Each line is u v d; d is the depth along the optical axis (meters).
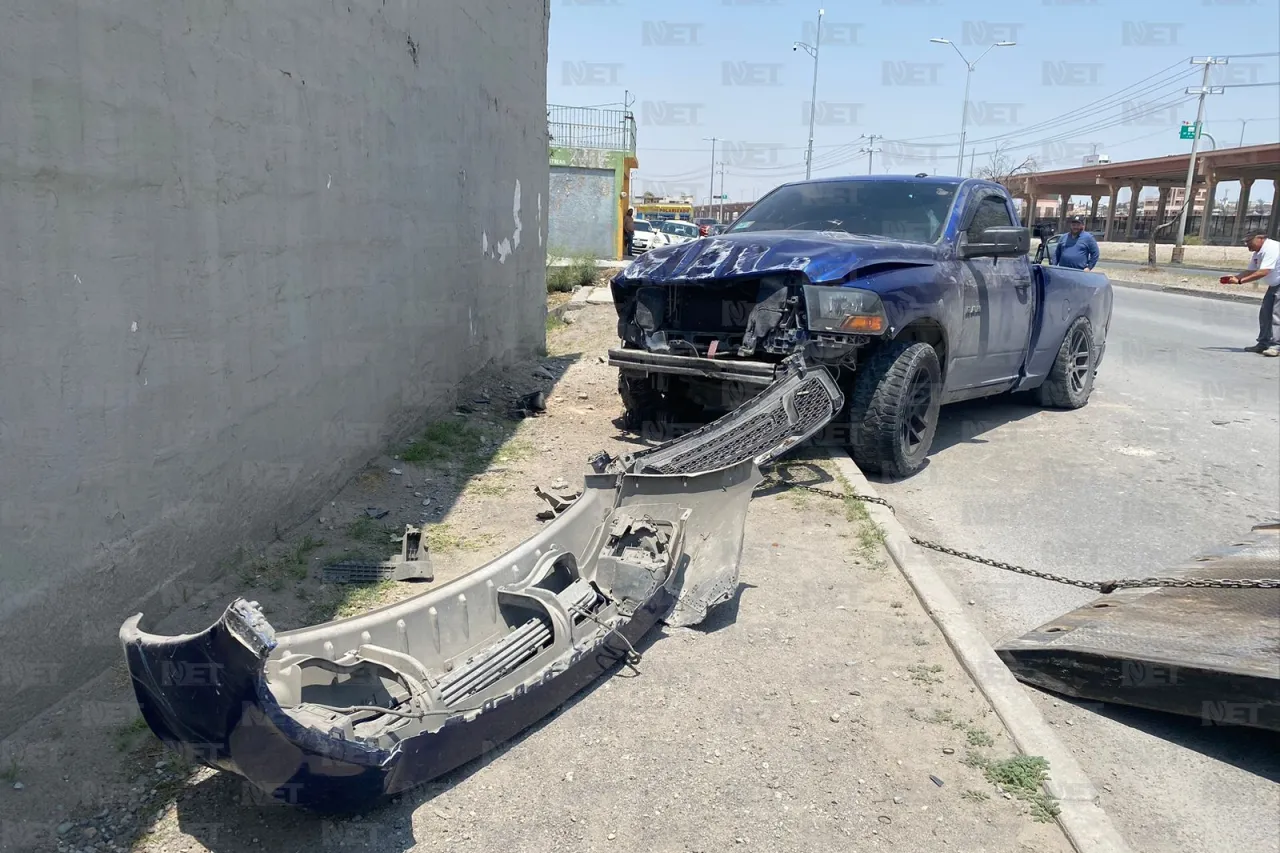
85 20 3.03
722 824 2.75
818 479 5.86
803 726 3.24
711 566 4.10
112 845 2.54
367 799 2.60
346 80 5.24
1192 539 5.52
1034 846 2.68
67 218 2.99
